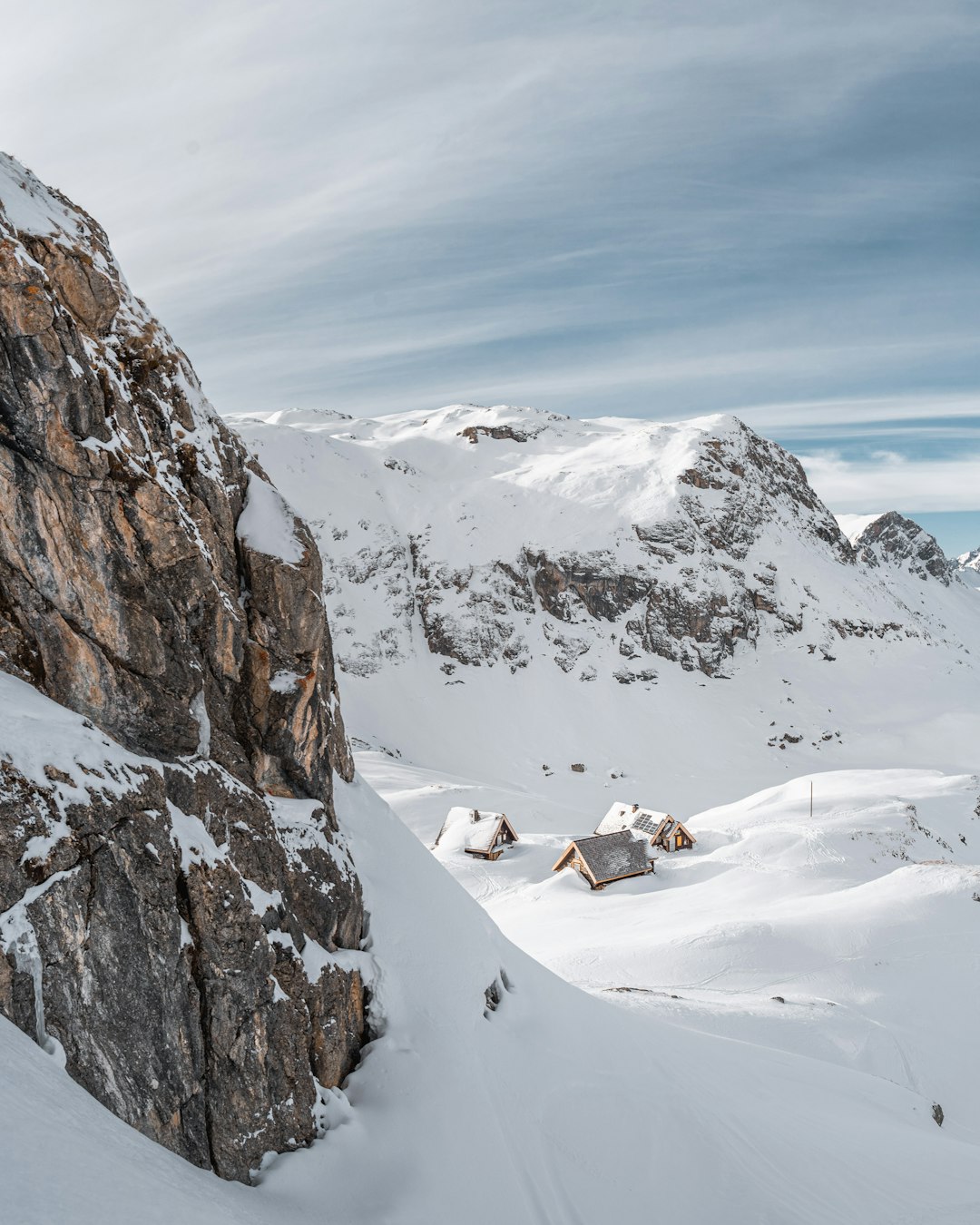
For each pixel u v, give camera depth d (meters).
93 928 9.97
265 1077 11.88
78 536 11.60
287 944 13.17
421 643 188.62
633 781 148.75
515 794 106.44
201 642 13.48
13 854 9.35
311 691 15.37
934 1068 31.83
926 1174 20.28
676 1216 15.12
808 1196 17.22
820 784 98.38
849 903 46.78
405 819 92.94
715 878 62.84
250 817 13.71
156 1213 7.98
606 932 51.00
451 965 16.95
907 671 182.25
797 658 186.38
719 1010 31.80
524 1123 15.32
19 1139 7.41
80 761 10.59
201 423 15.30
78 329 12.51
